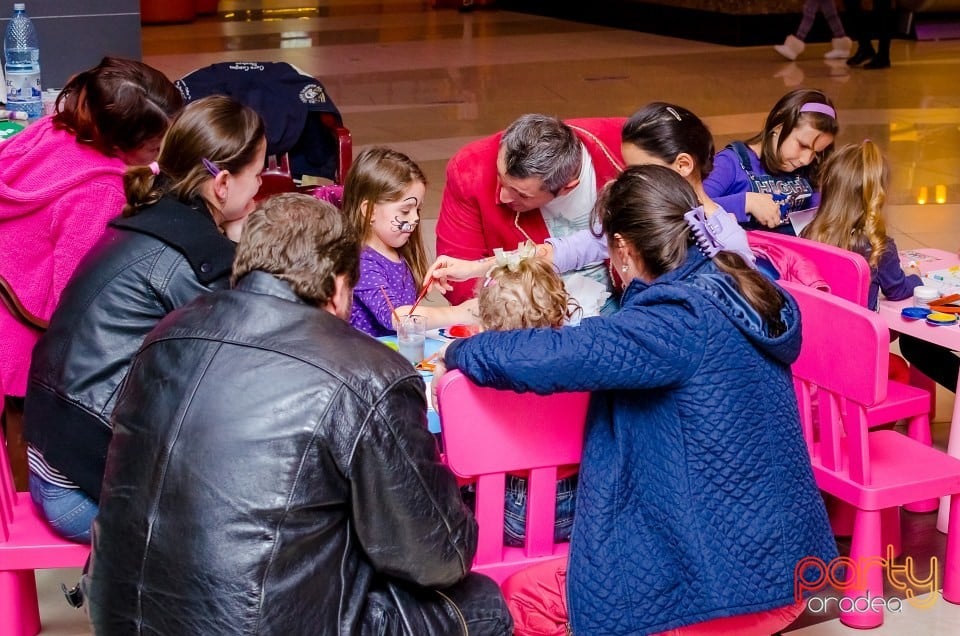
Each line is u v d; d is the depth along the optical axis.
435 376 2.24
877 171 3.23
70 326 2.29
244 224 1.88
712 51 12.49
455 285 3.42
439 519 1.81
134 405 1.79
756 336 2.09
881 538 3.02
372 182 2.97
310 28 14.34
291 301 1.82
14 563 2.43
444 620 1.94
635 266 2.23
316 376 1.72
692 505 2.07
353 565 1.82
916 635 2.78
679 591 2.09
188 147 2.33
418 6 16.80
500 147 3.01
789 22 13.03
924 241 5.70
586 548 2.12
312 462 1.70
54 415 2.29
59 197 3.03
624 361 2.01
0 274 3.09
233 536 1.68
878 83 10.41
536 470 2.26
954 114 8.91
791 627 2.81
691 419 2.07
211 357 1.76
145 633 1.73
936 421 3.89
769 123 3.69
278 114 4.44
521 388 2.04
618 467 2.13
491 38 13.48
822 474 2.78
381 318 2.99
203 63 11.46
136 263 2.28
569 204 3.27
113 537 1.76
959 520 2.86
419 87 10.24
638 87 10.30
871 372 2.54
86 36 5.71
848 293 3.07
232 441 1.70
